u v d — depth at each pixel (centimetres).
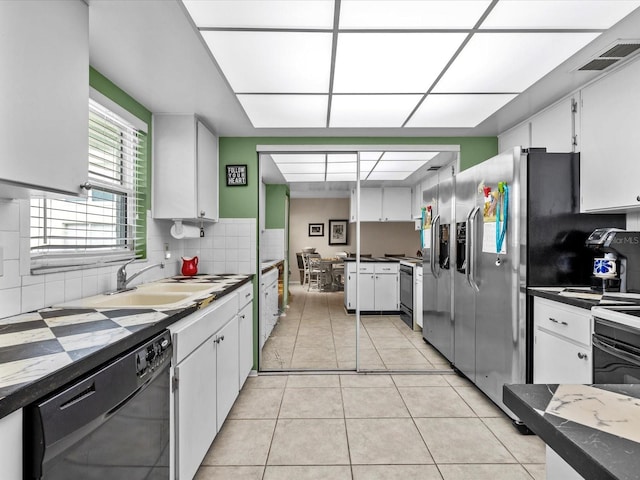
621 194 203
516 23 162
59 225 182
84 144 144
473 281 272
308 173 516
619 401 71
